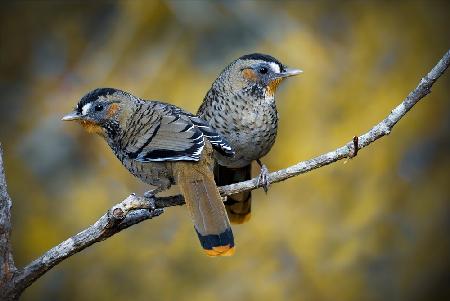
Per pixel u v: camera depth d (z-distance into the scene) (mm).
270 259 13383
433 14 14844
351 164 13805
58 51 14844
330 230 13500
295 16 14344
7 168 14008
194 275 13383
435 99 14477
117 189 13688
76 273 13539
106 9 14852
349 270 13430
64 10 15094
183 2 14250
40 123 14172
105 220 7125
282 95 13648
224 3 14273
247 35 14070
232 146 9492
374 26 14539
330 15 14539
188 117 8094
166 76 13945
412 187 14172
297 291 13289
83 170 13836
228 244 7113
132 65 14203
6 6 15266
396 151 14109
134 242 13500
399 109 7285
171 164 7730
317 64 13852
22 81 14750
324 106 13648
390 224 13812
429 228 14078
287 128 13508
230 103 9438
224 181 9852
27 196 13797
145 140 7895
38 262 7086
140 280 13414
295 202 13555
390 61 14422
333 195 13625
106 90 8484
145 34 14305
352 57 14180
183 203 7609
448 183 14297
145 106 8320
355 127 13602
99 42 14750
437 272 13984
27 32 15117
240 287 13258
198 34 14109
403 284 13758
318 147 13414
